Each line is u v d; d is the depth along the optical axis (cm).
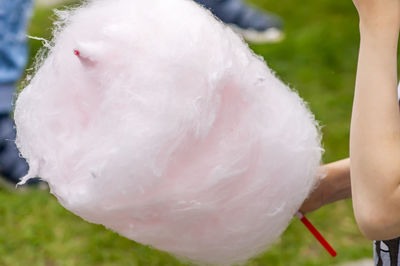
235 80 114
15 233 211
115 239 210
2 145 233
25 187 237
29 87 119
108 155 111
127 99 111
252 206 116
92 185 112
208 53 113
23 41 237
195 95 112
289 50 367
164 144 110
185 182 113
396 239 126
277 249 211
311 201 135
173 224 115
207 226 116
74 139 115
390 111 111
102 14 117
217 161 114
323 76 339
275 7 442
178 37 113
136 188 111
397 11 112
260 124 116
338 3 441
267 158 116
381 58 112
